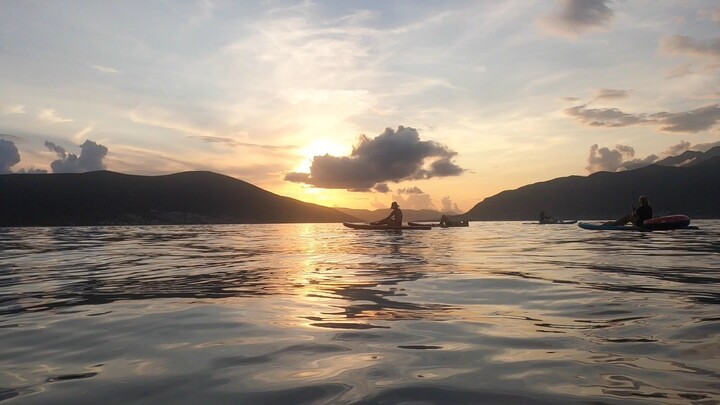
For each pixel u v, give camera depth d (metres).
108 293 4.52
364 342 2.63
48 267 7.12
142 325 3.12
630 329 2.80
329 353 2.42
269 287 4.74
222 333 2.87
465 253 8.63
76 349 2.58
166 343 2.67
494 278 5.05
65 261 8.18
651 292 4.03
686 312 3.22
